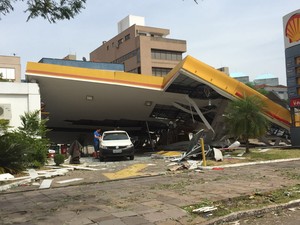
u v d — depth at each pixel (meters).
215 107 25.72
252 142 27.59
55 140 31.94
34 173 13.35
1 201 8.49
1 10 6.96
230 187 9.20
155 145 32.44
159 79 22.89
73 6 7.21
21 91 18.39
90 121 29.03
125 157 19.98
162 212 6.70
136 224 6.00
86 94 23.00
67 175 13.15
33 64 19.92
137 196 8.37
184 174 12.31
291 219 6.35
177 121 29.36
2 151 13.25
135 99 24.50
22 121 16.91
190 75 20.91
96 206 7.40
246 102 17.89
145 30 76.31
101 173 13.44
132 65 73.31
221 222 6.17
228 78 21.62
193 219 6.24
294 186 9.18
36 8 7.07
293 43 22.02
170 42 73.25
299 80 21.77
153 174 12.43
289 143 24.73
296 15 21.75
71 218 6.50
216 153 15.77
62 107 25.00
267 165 14.44
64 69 20.42
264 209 6.82
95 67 26.44
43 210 7.27
